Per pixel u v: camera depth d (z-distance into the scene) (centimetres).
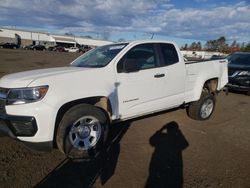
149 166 367
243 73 948
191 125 561
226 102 838
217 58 661
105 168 357
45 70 397
